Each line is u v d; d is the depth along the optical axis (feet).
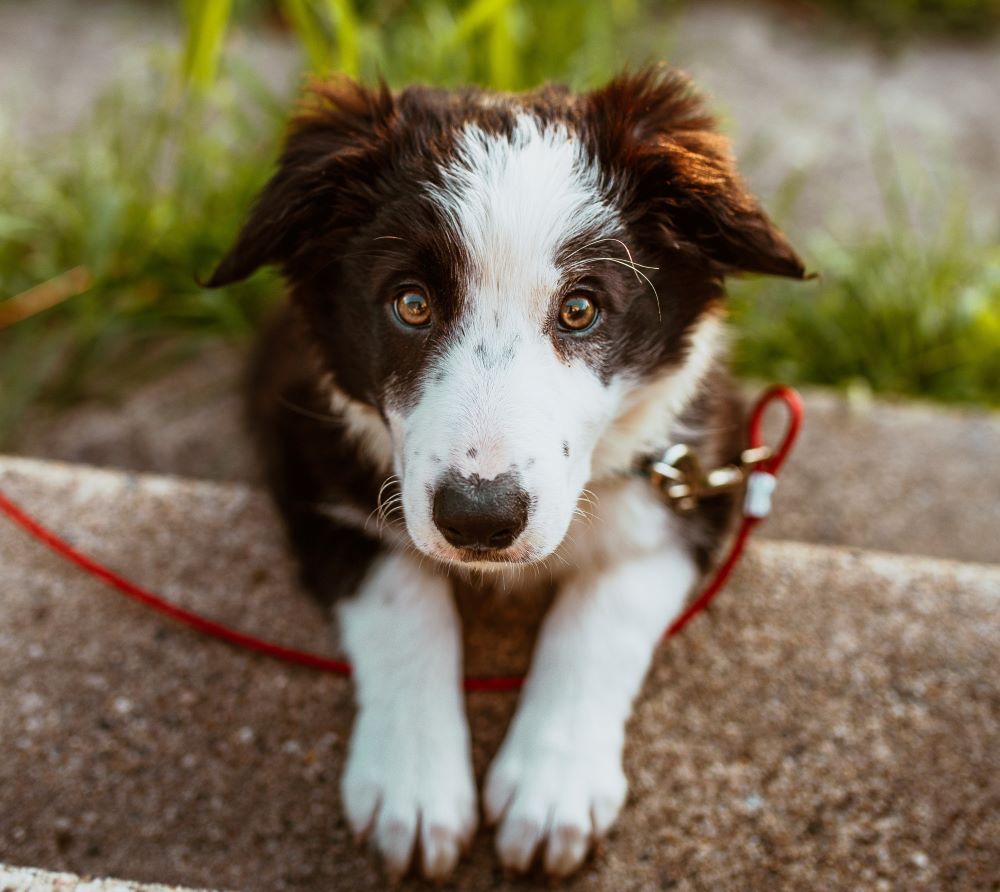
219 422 2.96
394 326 2.10
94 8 4.84
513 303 2.05
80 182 3.27
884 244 3.36
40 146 3.77
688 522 2.31
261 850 2.06
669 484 2.29
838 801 2.08
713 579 2.29
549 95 2.23
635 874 2.03
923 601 2.24
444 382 2.02
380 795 2.04
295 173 2.15
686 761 2.10
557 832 2.01
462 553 1.98
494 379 2.01
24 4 4.85
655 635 2.18
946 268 3.25
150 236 3.11
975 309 3.12
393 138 2.15
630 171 2.13
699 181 2.14
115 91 3.78
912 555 2.66
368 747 2.07
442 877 2.02
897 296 3.18
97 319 3.03
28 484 2.36
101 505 2.34
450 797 2.03
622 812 2.07
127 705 2.15
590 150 2.12
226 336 3.11
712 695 2.16
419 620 2.15
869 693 2.16
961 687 2.16
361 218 2.14
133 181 3.21
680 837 2.05
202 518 2.34
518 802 2.03
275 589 2.27
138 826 2.08
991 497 2.74
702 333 2.26
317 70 2.87
